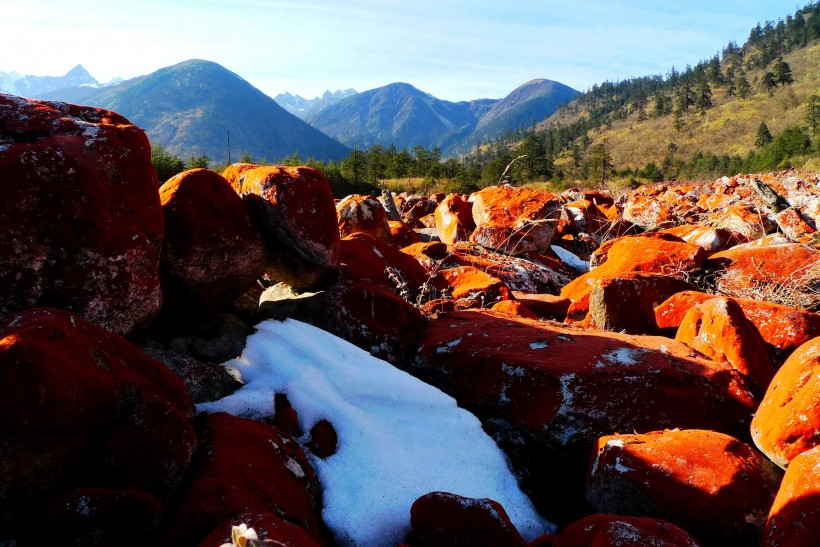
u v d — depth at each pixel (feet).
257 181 14.43
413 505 9.55
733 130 415.64
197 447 9.13
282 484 9.45
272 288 17.10
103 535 7.36
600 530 7.76
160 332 13.29
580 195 60.95
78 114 11.20
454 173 230.89
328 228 14.92
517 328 15.78
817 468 7.99
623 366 12.66
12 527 7.50
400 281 20.97
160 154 145.89
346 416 12.05
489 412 13.53
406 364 15.47
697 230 30.42
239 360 13.19
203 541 7.06
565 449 12.07
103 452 7.97
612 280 17.67
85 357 8.07
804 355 10.36
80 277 9.62
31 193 9.18
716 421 11.81
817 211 38.96
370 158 223.51
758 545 8.79
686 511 9.04
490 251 30.30
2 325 8.06
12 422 6.84
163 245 12.19
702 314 14.69
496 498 11.26
